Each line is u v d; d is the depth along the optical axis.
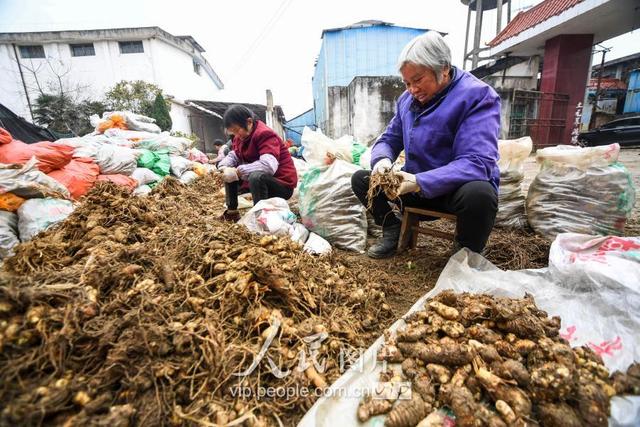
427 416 1.03
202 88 25.09
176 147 6.36
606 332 1.29
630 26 10.05
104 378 0.98
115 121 6.59
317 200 2.82
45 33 16.84
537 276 1.72
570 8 9.43
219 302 1.43
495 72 13.45
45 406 0.85
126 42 17.77
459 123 2.14
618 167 2.53
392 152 2.65
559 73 10.96
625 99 19.28
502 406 0.99
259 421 1.02
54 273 1.27
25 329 0.97
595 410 0.95
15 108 17.78
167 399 1.01
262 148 3.27
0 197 2.40
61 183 3.11
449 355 1.18
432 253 2.63
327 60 17.50
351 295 1.68
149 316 1.19
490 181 2.08
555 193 2.72
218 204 4.18
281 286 1.42
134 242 2.03
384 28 17.22
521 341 1.21
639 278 1.42
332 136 15.05
